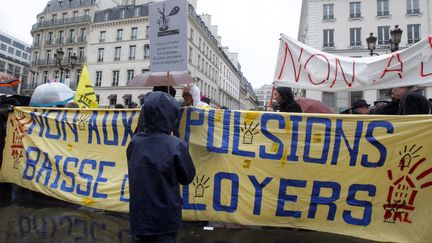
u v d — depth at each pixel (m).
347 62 4.88
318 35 32.34
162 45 4.38
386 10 31.27
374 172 3.57
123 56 45.03
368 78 4.67
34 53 52.97
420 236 3.34
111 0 51.88
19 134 5.45
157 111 2.58
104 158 4.71
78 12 49.84
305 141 3.81
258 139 3.97
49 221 4.16
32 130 5.34
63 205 4.79
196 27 47.09
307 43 33.09
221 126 4.11
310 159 3.78
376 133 3.61
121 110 4.74
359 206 3.58
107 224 4.07
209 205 4.02
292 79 5.21
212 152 4.09
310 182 3.75
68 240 3.61
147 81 6.19
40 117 5.28
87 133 4.89
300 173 3.79
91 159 4.78
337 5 32.25
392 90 4.65
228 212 3.94
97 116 4.88
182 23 4.23
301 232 3.78
